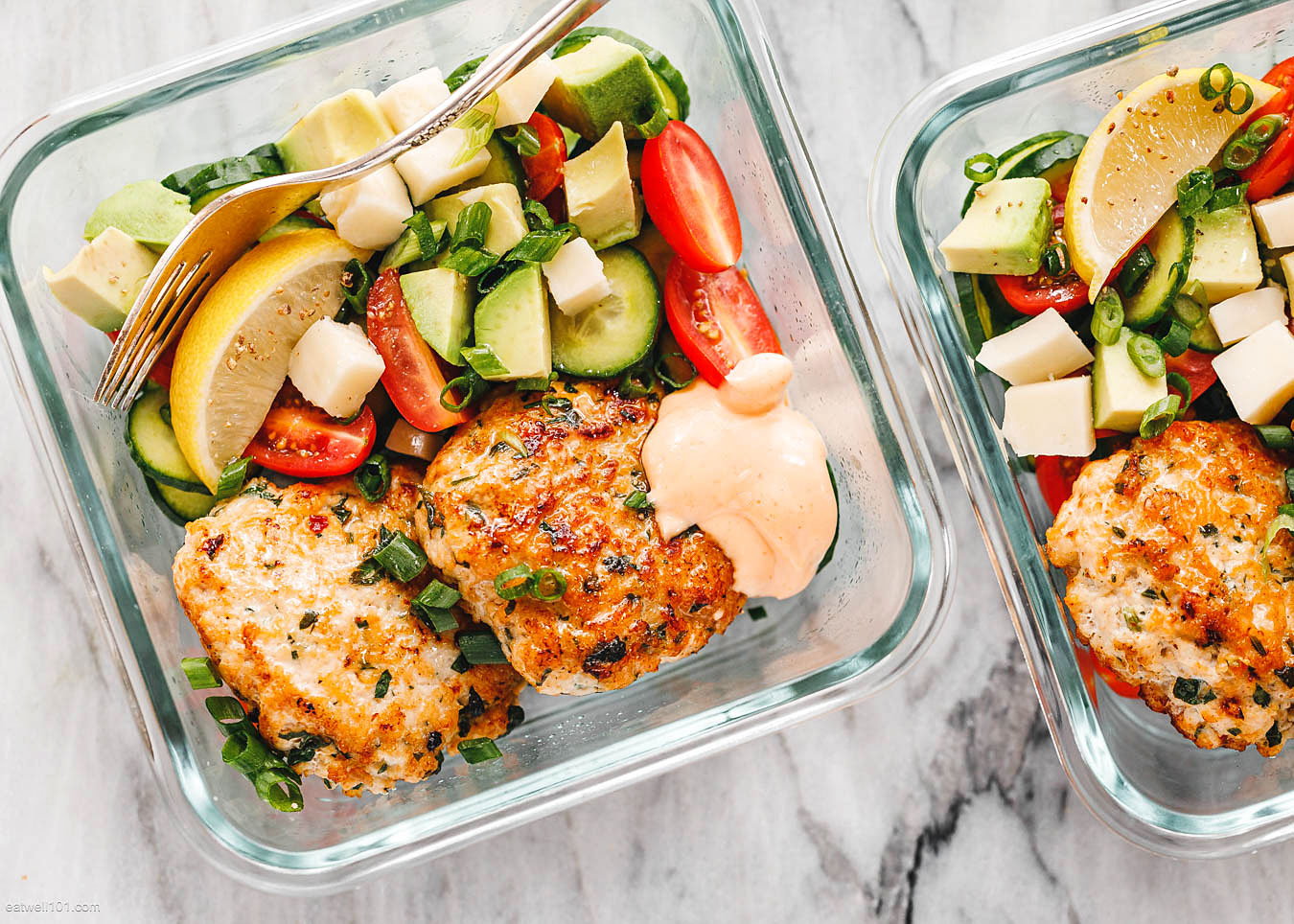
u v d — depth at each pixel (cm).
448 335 43
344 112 43
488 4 44
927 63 49
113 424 45
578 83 43
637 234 45
